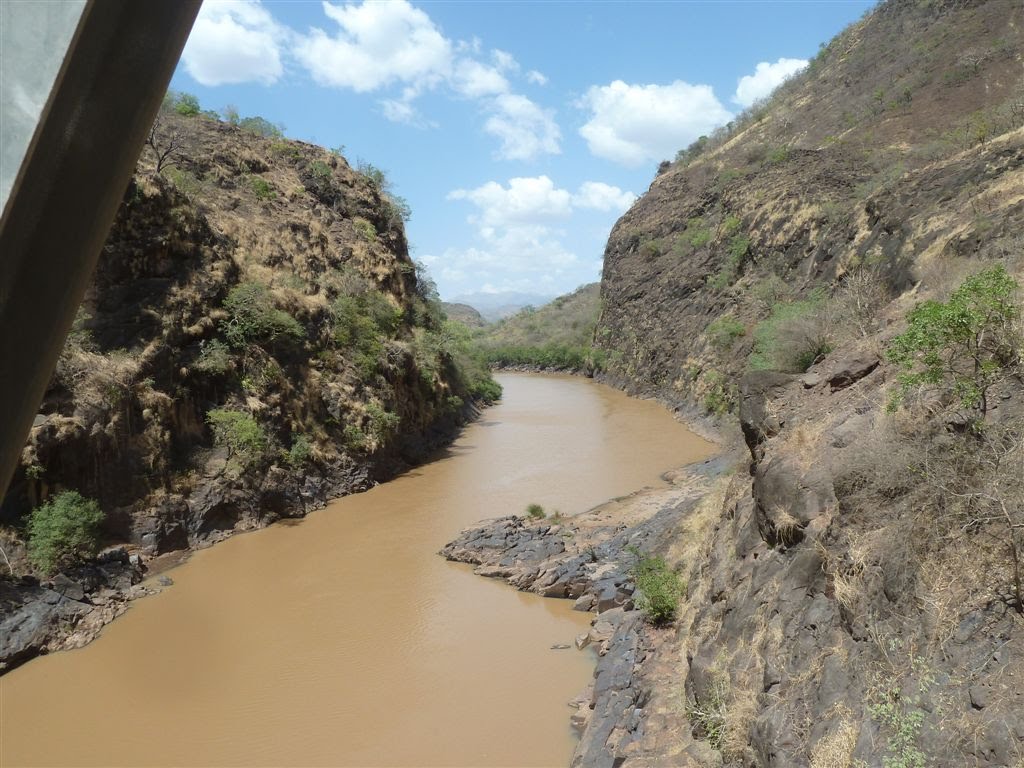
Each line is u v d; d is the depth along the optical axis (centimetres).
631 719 1361
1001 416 852
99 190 157
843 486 984
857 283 2103
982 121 3906
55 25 135
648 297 7475
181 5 164
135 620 2181
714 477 3306
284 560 2689
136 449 2792
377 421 3903
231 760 1506
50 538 2206
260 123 5162
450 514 3222
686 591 1711
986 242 2383
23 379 156
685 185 8712
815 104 8625
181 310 3180
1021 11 6456
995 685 654
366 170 5709
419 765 1472
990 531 757
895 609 816
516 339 13162
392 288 4962
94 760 1512
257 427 3203
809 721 849
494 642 2003
